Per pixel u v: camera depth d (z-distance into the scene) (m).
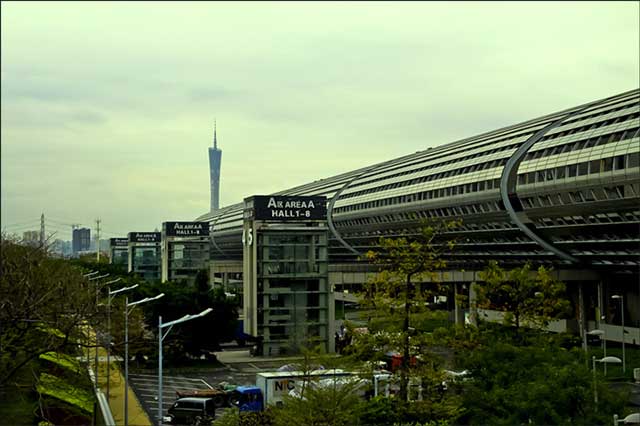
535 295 69.25
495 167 116.00
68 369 68.19
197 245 173.25
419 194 138.00
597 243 102.69
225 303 96.62
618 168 88.12
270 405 49.84
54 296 55.78
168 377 87.50
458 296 51.41
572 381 40.78
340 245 187.25
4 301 46.53
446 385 49.12
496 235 120.88
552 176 100.19
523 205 108.56
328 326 103.19
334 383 43.56
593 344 107.56
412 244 47.72
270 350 101.62
